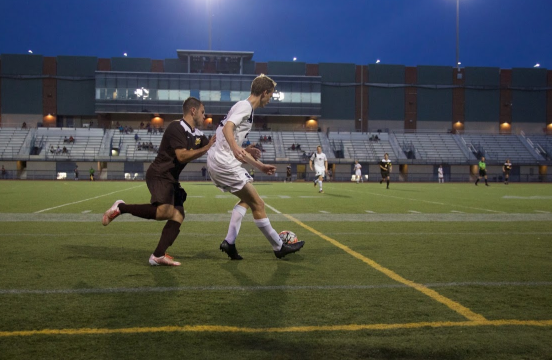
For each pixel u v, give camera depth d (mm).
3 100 55750
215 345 2494
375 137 56281
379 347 2484
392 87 60062
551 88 61469
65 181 41938
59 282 3900
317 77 56688
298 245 5059
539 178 53188
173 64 57531
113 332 2682
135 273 4277
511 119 61344
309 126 59062
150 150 51062
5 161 48688
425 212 11109
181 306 3197
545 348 2486
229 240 4953
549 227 8102
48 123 56375
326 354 2387
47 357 2334
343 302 3318
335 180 51906
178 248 5785
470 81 60906
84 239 6457
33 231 7285
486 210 11664
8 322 2854
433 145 56062
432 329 2766
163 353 2385
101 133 53188
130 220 8922
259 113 55938
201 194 19297
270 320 2904
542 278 4129
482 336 2654
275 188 27391
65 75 56531
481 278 4121
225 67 57562
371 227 8117
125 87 54219
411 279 4074
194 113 4777
